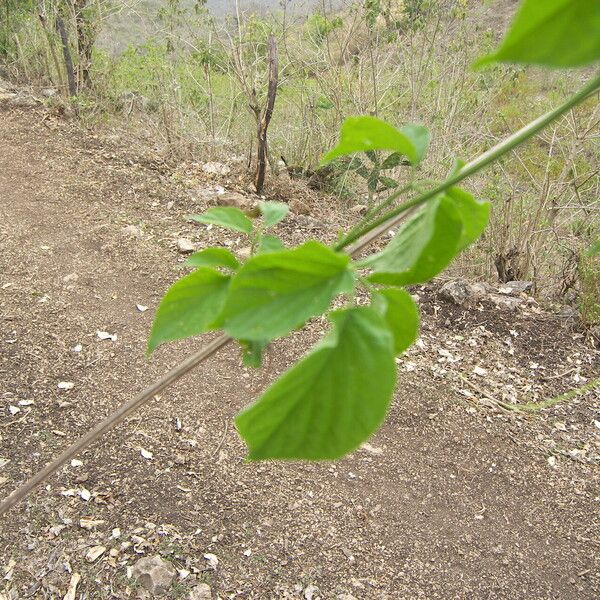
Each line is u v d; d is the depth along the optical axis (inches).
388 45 148.9
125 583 58.9
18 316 90.4
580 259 109.7
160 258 108.7
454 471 79.0
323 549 66.3
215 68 152.6
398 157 122.1
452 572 66.2
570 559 69.6
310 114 150.4
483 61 6.4
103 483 68.5
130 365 86.3
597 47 6.2
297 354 93.0
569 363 101.4
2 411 75.2
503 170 125.6
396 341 14.0
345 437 10.9
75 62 160.4
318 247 11.1
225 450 76.0
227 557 63.4
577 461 82.9
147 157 141.0
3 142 134.7
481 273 128.3
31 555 60.0
